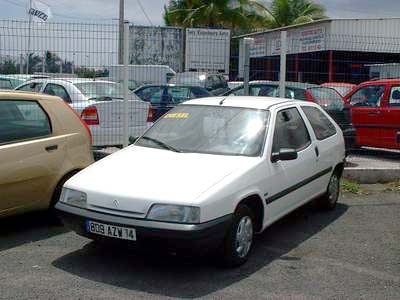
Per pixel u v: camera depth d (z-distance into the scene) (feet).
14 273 17.10
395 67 59.36
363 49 61.36
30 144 20.58
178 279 16.85
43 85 36.58
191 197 16.26
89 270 17.44
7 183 19.69
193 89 48.37
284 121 21.67
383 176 33.14
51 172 21.26
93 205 17.17
